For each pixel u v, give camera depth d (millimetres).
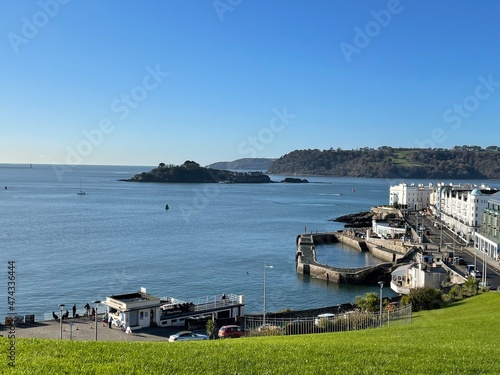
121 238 171000
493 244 122000
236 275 120000
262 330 56094
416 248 139000
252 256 145125
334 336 40438
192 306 67688
